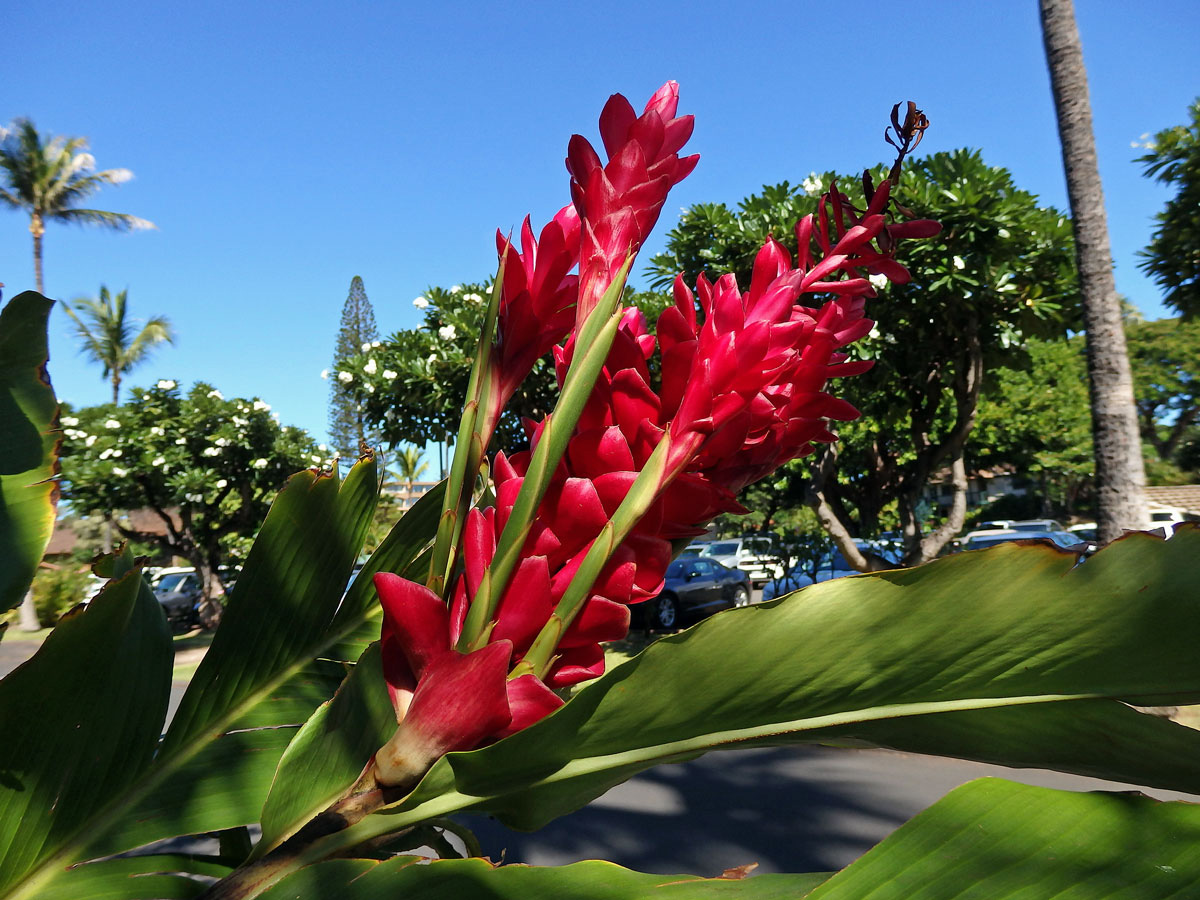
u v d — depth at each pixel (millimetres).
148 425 15797
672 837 4531
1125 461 5402
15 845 573
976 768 5352
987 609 440
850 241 552
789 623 442
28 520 737
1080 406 25797
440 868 479
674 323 527
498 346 532
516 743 454
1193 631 423
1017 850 438
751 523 21625
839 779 5359
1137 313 37500
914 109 561
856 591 440
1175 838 426
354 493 772
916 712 476
